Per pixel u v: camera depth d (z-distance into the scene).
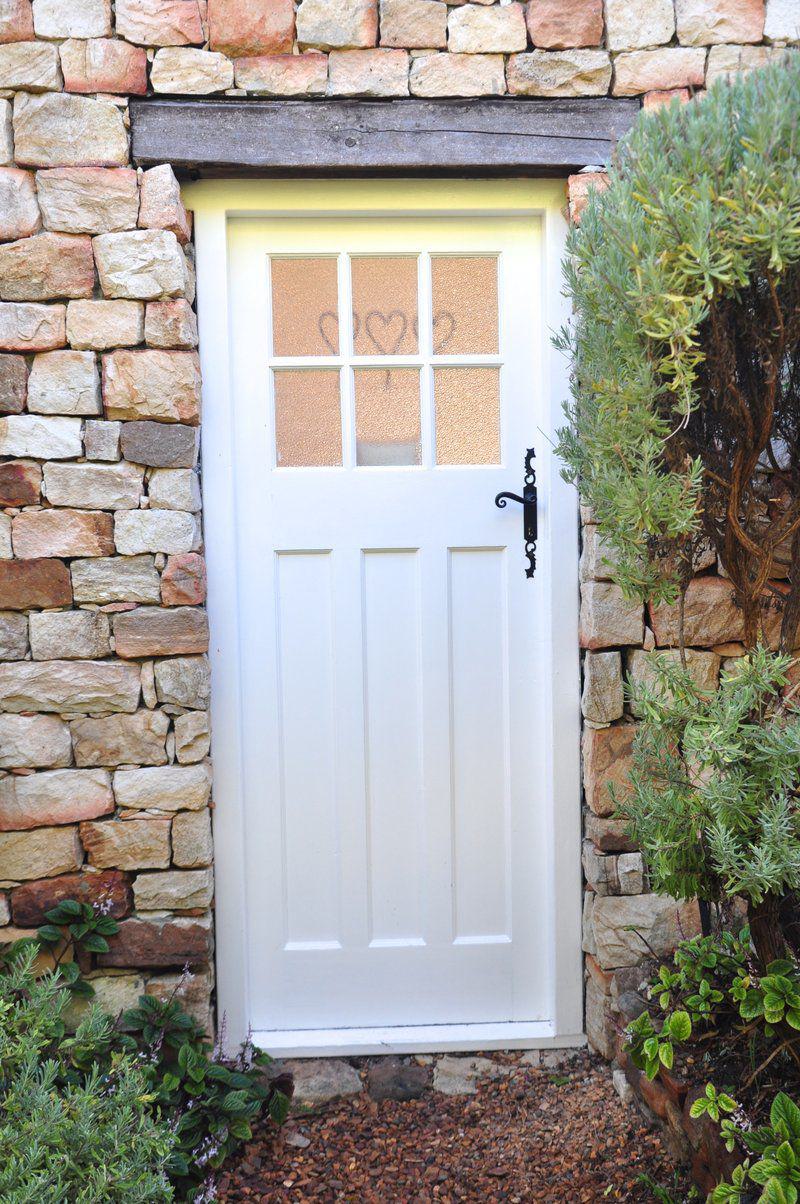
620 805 2.12
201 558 2.39
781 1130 1.71
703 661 2.49
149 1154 1.81
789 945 2.12
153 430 2.32
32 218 2.28
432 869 2.65
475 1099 2.41
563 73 2.36
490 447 2.62
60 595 2.33
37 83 2.26
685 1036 1.95
